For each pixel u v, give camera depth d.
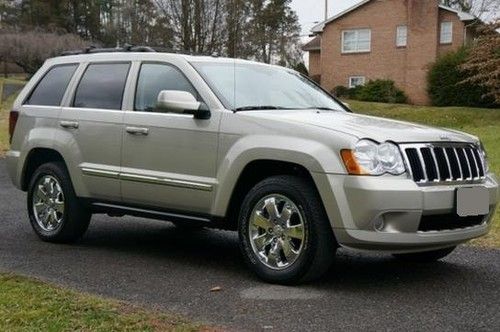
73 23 67.06
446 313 4.67
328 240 5.13
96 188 6.58
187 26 32.53
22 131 7.36
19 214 8.84
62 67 7.32
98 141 6.54
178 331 4.12
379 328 4.34
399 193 4.89
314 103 6.47
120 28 42.94
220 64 6.33
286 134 5.29
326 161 5.02
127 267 5.98
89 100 6.81
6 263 6.09
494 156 14.86
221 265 6.09
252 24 35.62
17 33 50.91
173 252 6.68
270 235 5.41
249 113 5.63
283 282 5.32
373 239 4.91
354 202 4.91
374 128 5.23
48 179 7.06
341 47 38.50
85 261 6.21
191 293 5.11
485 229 5.54
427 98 35.12
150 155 6.11
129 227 8.12
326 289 5.25
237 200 5.73
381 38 37.09
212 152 5.69
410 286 5.39
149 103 6.27
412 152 5.07
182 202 5.92
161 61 6.35
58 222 6.99
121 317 4.36
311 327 4.34
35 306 4.57
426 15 35.50
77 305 4.59
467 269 6.04
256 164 5.50
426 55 35.62
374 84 36.16
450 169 5.21
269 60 40.47
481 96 29.92
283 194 5.28
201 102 5.87
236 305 4.79
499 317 4.60
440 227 5.18
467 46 32.72
